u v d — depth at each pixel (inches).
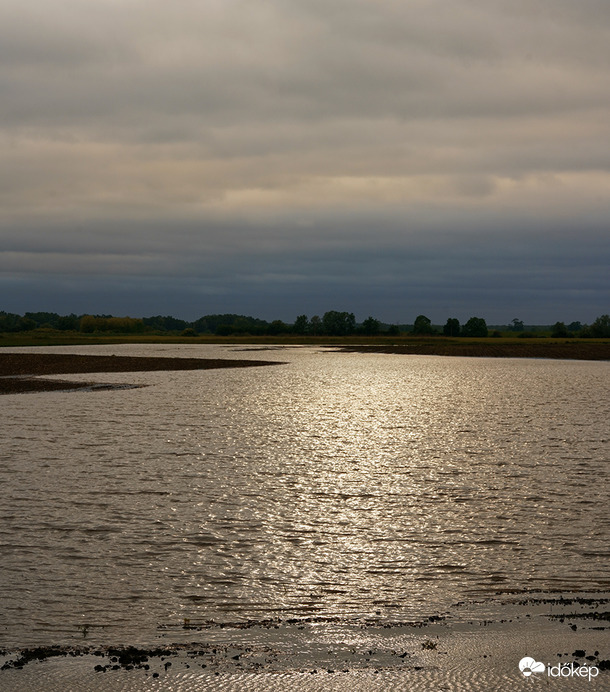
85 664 402.6
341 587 559.8
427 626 469.4
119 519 748.6
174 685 366.0
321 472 997.2
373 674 378.3
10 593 543.8
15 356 4244.6
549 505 811.4
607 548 652.7
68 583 565.9
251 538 687.1
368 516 766.5
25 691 358.6
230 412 1723.7
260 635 461.1
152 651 426.9
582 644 414.3
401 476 971.9
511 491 880.9
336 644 436.8
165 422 1526.8
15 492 862.5
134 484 911.0
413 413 1733.5
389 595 540.7
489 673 373.1
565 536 691.4
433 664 391.5
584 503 820.0
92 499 831.7
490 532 706.2
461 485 915.4
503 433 1385.3
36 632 472.4
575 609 498.0
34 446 1199.6
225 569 601.0
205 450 1172.5
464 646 420.8
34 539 677.9
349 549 654.5
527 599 526.0
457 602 523.5
